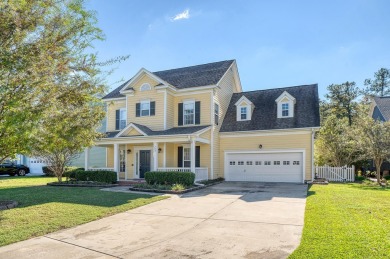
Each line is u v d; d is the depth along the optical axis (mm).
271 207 8812
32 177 23344
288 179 17453
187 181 14188
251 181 18297
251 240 5434
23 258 4629
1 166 25078
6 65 5645
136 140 16859
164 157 18219
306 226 6184
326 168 18609
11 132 6320
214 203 9711
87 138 9852
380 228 5906
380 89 42375
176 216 7719
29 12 5863
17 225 6625
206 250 4914
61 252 4906
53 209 8398
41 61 6090
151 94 19125
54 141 7543
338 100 37594
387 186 14703
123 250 4984
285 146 17562
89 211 8125
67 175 18344
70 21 6355
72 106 7477
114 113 21219
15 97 6055
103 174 16641
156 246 5180
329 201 9484
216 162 18750
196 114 18703
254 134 18453
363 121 17156
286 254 4617
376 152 16344
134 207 8953
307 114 17828
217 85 18203
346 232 5609
